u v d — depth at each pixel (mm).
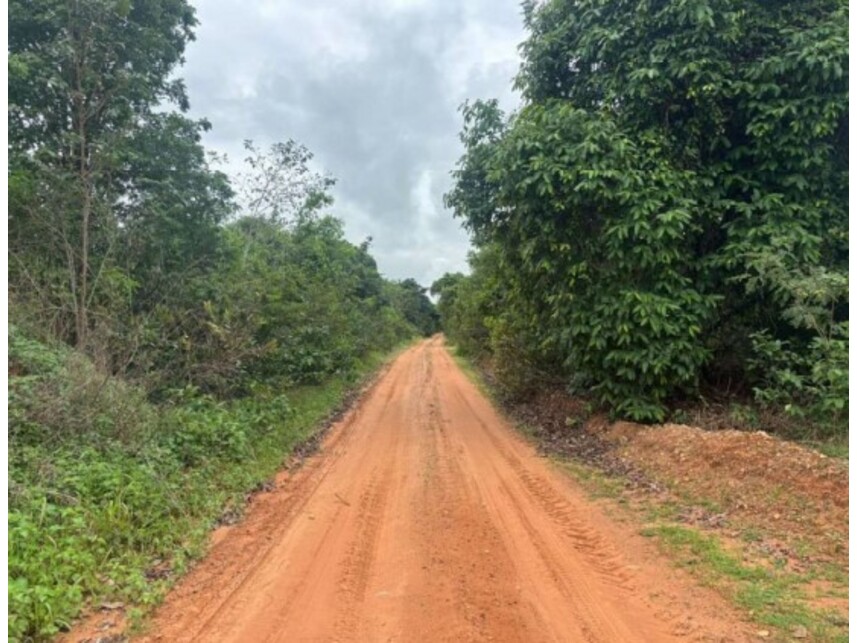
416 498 7172
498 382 17172
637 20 9641
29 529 4734
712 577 4754
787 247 8586
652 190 9109
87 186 10375
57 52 10953
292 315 13930
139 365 9219
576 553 5398
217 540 5855
